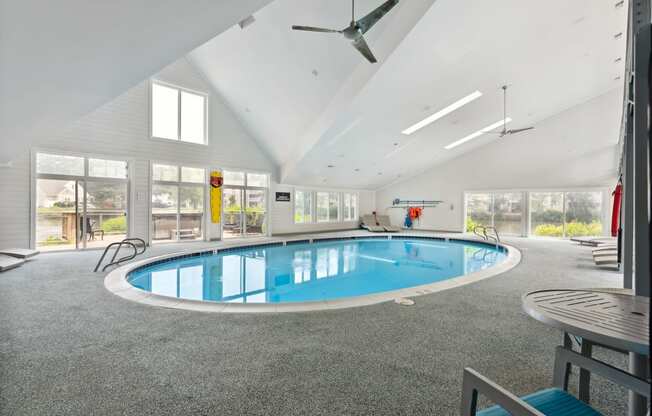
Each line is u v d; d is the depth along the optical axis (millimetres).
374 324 2984
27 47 2549
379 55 5891
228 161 9906
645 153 1300
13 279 4684
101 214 7680
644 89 1193
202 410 1719
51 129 4613
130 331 2814
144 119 8211
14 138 4699
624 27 6004
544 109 9953
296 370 2141
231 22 3176
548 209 11211
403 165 12398
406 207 14305
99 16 2455
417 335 2727
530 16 5297
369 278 6605
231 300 5047
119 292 4035
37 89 3291
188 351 2426
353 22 3920
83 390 1903
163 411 1708
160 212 8672
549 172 11062
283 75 7496
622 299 1476
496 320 3086
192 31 3100
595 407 1725
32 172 6746
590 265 6031
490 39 5715
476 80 7094
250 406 1751
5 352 2402
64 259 6266
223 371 2129
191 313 3289
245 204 10477
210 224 9555
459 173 12867
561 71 7512
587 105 10211
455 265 7918
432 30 5281
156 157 8422
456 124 9430
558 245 9219
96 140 7461
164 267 6906
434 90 7090
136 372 2115
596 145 10203
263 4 3029
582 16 5504
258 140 10508
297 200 12359
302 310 3387
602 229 10336
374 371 2125
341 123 7711
